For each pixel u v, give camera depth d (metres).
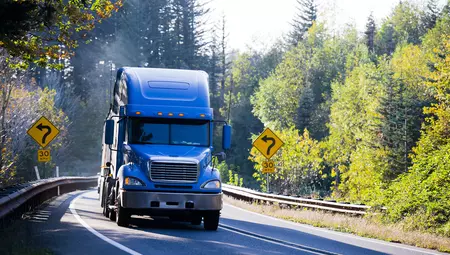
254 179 118.19
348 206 27.53
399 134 77.25
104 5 23.33
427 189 24.45
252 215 27.88
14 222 16.41
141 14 112.62
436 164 25.97
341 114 96.75
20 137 51.91
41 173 63.09
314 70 118.62
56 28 24.11
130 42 110.31
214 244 15.09
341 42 126.50
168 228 18.91
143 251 13.08
